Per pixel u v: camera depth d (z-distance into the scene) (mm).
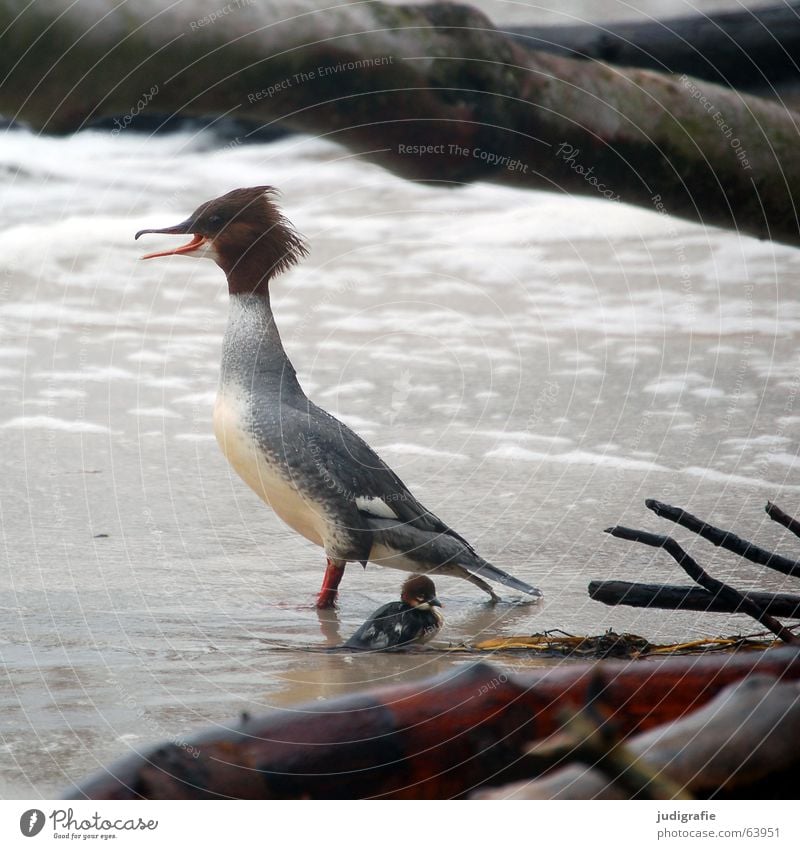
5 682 8930
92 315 21297
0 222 25078
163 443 15891
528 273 23406
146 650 9773
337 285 22500
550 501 13781
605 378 18297
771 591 11086
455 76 6008
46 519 13172
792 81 23188
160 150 28750
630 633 10156
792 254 25000
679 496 13875
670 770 4371
